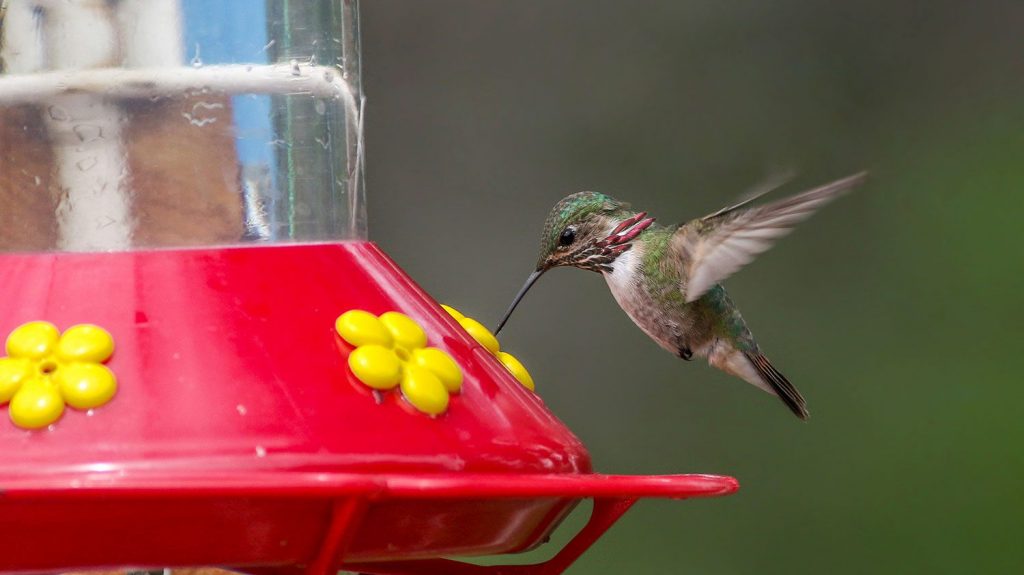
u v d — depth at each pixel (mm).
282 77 5508
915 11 16656
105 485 3906
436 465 4398
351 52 5867
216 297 4648
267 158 5398
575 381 14961
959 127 16469
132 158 5172
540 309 15109
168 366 4352
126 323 4480
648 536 13891
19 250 5043
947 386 15273
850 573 14203
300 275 4879
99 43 5246
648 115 15875
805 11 16453
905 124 16406
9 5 5234
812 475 14734
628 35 16125
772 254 16031
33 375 4234
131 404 4223
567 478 4453
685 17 16156
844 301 15938
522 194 15570
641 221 9617
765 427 14789
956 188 16281
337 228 5645
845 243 16094
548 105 15844
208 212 5230
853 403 15234
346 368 4539
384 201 15500
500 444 4621
